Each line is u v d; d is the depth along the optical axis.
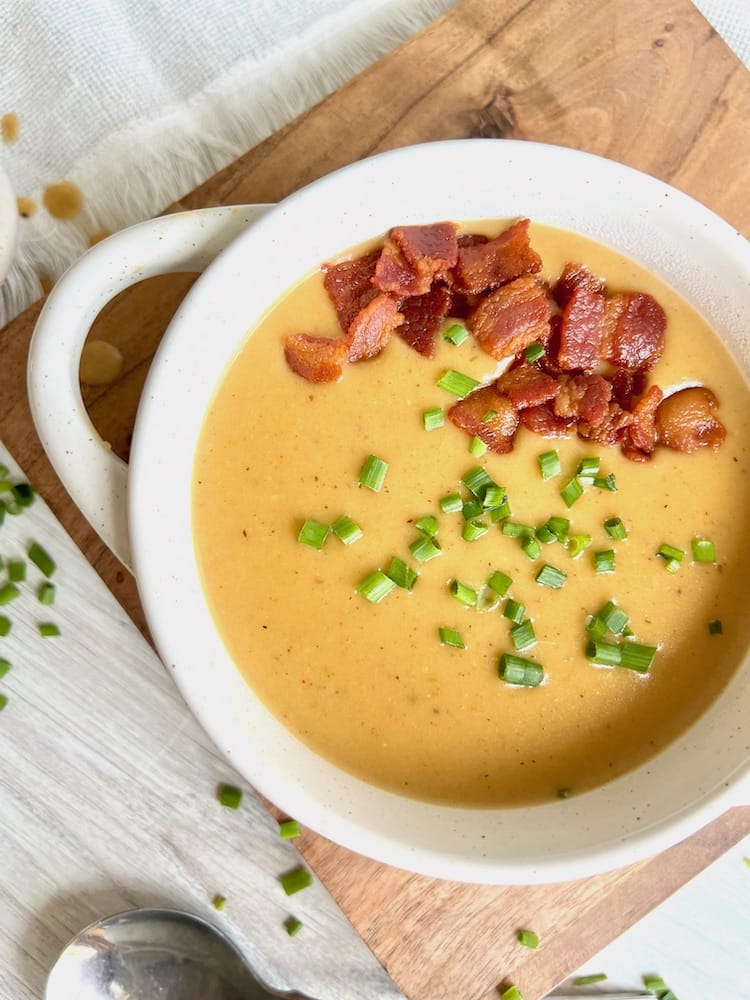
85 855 0.33
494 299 0.30
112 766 0.33
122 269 0.29
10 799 0.33
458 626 0.30
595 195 0.29
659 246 0.30
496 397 0.30
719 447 0.30
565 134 0.33
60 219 0.35
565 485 0.30
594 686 0.30
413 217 0.30
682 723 0.30
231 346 0.29
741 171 0.32
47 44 0.35
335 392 0.30
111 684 0.33
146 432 0.28
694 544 0.30
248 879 0.33
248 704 0.29
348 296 0.30
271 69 0.36
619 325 0.30
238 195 0.32
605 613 0.30
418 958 0.32
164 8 0.35
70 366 0.29
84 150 0.35
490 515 0.30
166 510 0.29
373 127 0.33
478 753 0.30
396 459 0.30
